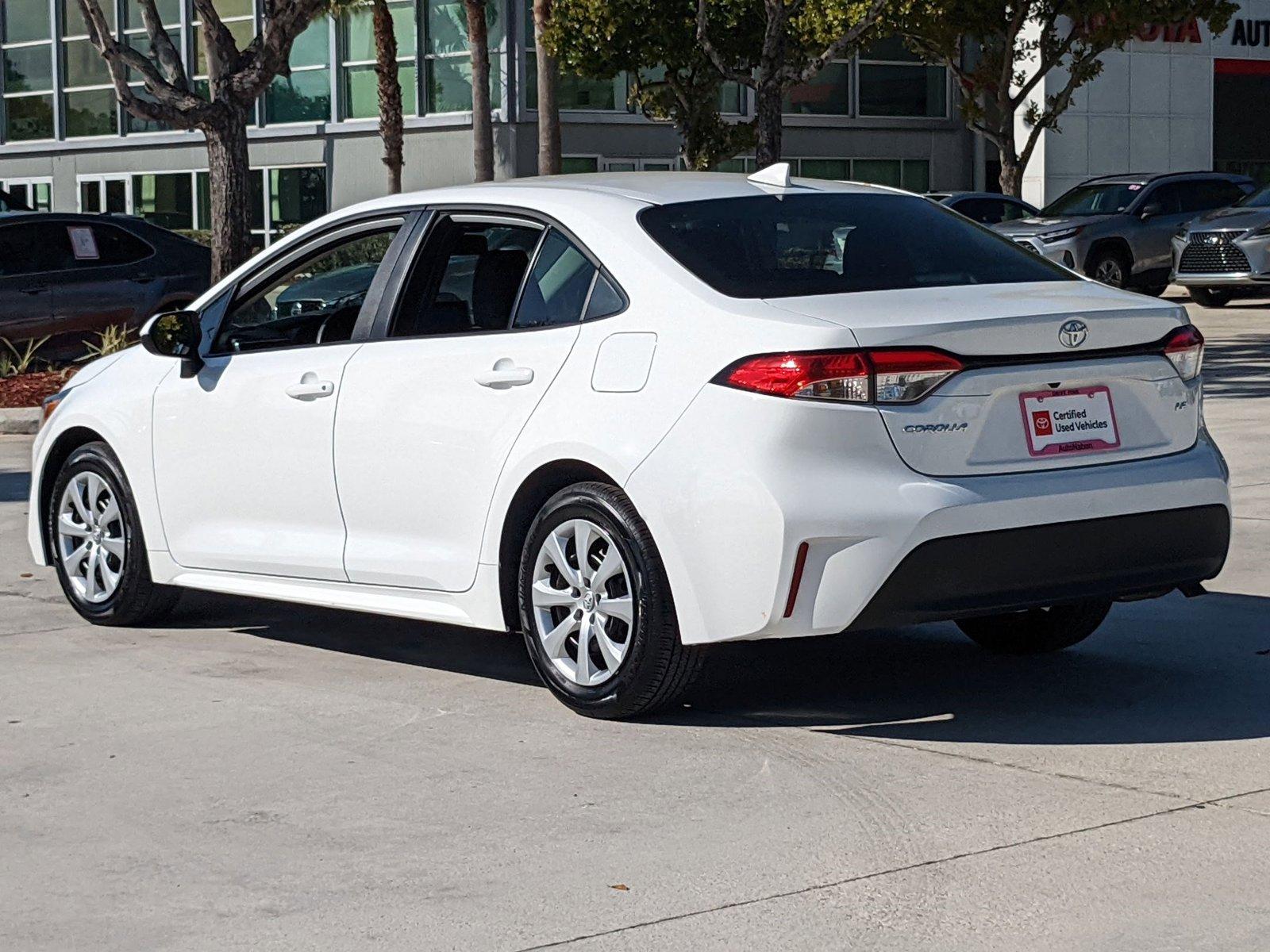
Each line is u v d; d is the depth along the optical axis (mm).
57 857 5887
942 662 8570
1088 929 5062
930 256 7664
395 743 7195
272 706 7855
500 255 7945
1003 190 42156
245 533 8844
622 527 7176
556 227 7758
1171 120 55062
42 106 54031
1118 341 7176
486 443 7676
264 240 50062
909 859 5688
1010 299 7145
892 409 6766
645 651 7164
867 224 7812
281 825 6168
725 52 36156
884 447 6754
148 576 9453
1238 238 31203
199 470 9008
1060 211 36375
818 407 6719
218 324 9188
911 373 6766
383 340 8258
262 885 5578
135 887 5582
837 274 7375
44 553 10039
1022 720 7414
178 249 23922
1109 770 6641
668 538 6996
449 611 7938
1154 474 7176
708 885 5496
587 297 7516
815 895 5379
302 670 8570
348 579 8352
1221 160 56625
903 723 7414
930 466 6805
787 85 28984
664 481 6992
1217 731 7188
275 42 22844
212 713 7746
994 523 6801
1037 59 52594
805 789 6488
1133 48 54031
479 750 7078
